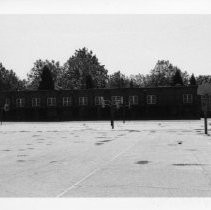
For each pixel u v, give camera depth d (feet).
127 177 30.37
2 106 265.75
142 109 251.60
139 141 68.44
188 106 246.88
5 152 52.70
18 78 472.85
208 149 52.08
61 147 59.31
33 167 36.94
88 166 37.24
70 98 260.62
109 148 56.29
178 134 86.84
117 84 447.01
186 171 33.06
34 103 264.31
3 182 28.48
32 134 97.55
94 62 387.96
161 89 249.75
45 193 24.18
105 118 256.32
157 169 34.55
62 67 409.08
